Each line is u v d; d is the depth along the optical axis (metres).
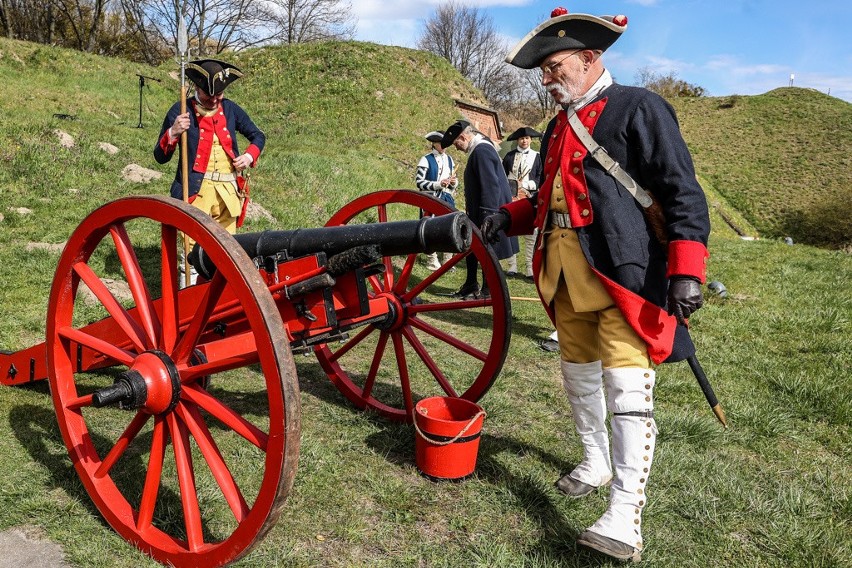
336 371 3.95
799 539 2.73
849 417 4.06
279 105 18.78
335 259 2.51
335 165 11.82
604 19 2.46
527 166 8.92
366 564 2.42
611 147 2.45
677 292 2.27
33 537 2.44
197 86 4.63
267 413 3.71
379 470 3.11
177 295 2.41
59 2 36.12
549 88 2.59
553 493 2.97
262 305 2.02
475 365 4.82
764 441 3.76
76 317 4.62
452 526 2.69
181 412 2.34
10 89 12.70
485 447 3.43
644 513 2.84
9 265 5.34
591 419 2.97
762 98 49.19
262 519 2.05
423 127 18.97
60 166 7.88
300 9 43.72
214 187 4.78
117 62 17.56
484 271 3.31
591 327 2.81
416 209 11.28
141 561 2.33
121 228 2.52
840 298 7.81
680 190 2.34
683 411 4.02
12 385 3.60
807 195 37.62
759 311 6.99
